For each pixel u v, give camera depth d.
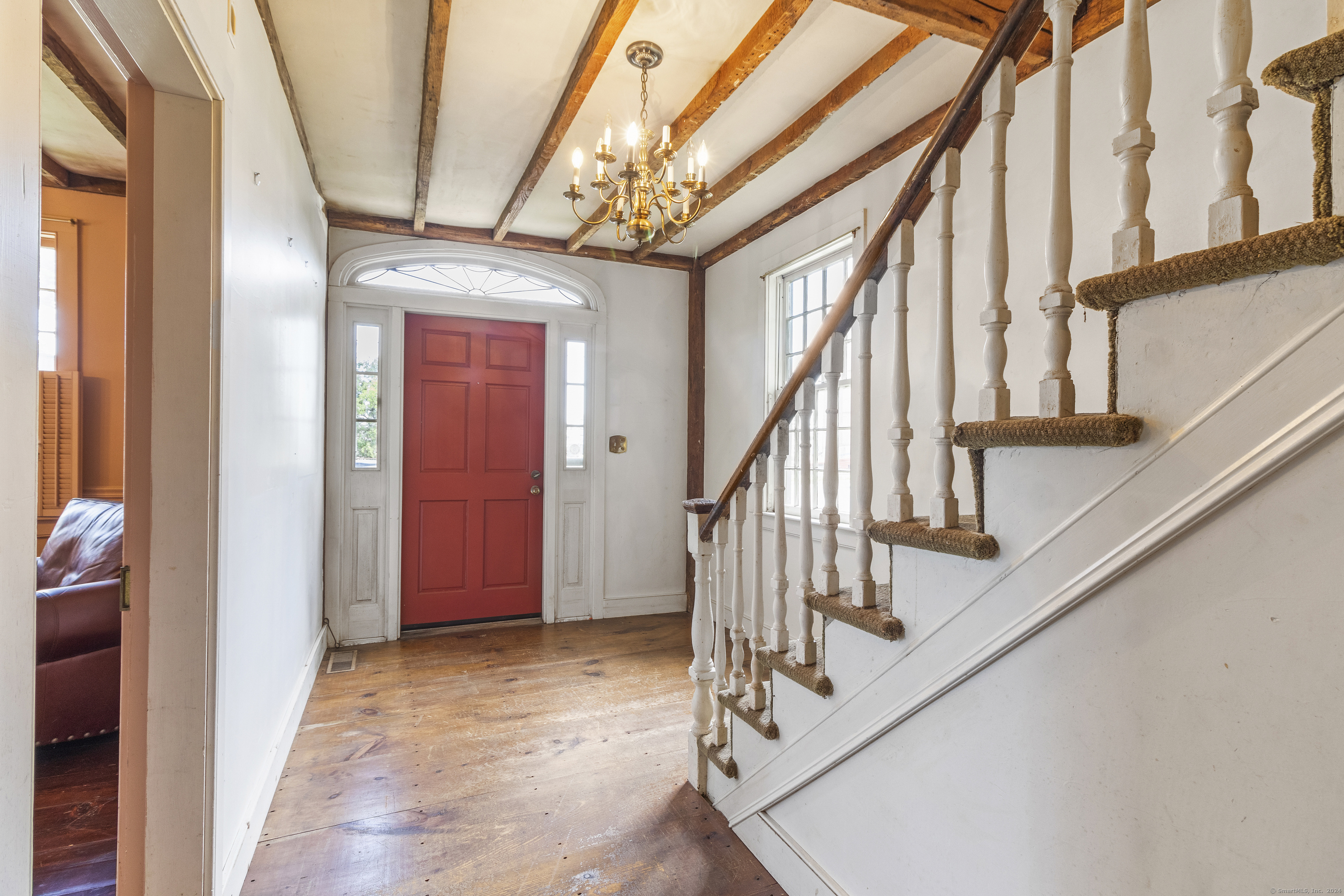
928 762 1.35
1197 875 0.89
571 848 1.95
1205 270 0.84
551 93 2.62
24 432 0.64
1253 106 0.85
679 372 4.85
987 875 1.21
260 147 1.99
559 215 3.97
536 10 2.13
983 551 1.17
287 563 2.54
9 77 0.61
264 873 1.82
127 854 1.44
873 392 2.97
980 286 2.44
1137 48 0.97
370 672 3.44
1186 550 0.91
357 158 3.18
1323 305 0.76
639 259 4.58
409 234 4.08
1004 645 1.16
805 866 1.70
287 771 2.37
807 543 1.76
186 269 1.47
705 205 3.52
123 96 2.78
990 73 1.20
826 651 1.65
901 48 2.22
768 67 2.42
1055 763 1.09
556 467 4.47
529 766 2.43
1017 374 2.30
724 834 2.04
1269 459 0.80
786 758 1.80
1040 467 1.10
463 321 4.32
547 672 3.46
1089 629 1.03
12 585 0.61
